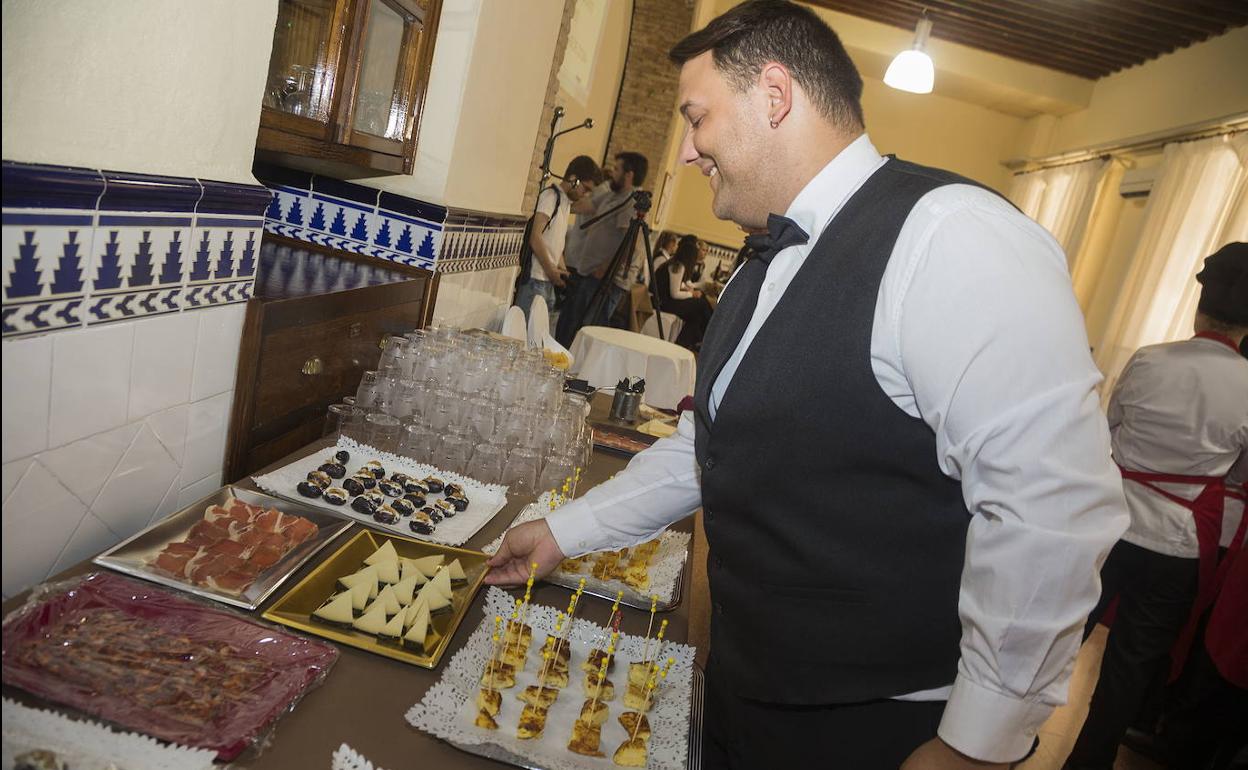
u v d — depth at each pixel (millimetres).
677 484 1336
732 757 1193
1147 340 6188
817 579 1036
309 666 920
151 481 1179
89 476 1034
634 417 2568
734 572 1146
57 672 797
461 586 1208
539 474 1737
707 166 1163
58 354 924
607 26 5691
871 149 1116
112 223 959
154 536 1072
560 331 5504
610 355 3725
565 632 1171
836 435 992
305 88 1713
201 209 1128
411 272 2359
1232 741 2639
